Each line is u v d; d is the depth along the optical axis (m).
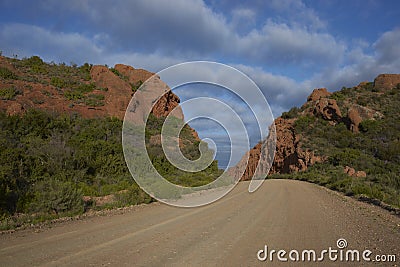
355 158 50.56
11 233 9.10
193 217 12.09
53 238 8.43
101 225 10.41
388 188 27.38
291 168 62.44
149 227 10.05
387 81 88.69
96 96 47.25
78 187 18.61
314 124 71.62
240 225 10.43
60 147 22.14
